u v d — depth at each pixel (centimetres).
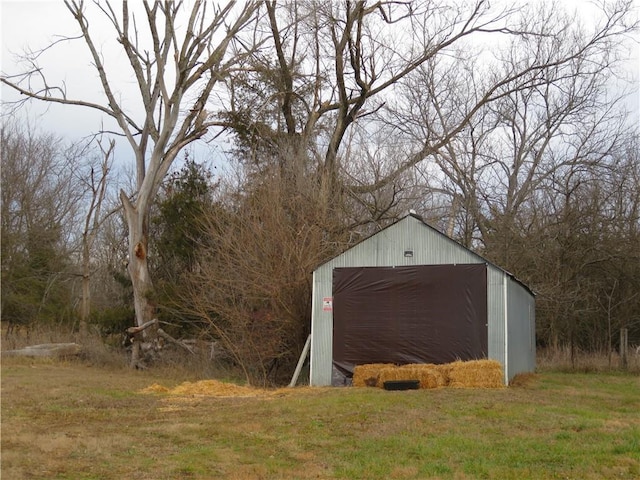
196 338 2731
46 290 3650
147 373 2514
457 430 1258
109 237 4941
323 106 3194
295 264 2288
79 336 3039
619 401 1719
